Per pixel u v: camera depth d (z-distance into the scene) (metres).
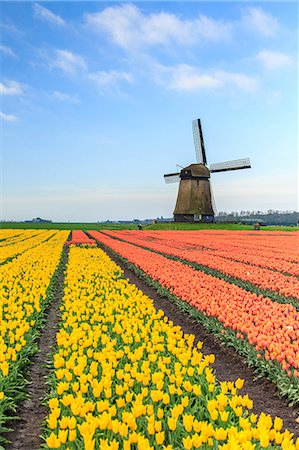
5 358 8.24
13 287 17.22
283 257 28.16
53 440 4.86
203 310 13.01
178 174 87.12
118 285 17.67
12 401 7.53
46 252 30.97
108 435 5.42
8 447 6.52
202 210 82.94
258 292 17.34
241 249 34.62
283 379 8.34
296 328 10.64
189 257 27.06
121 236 55.97
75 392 7.12
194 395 6.93
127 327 10.00
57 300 17.05
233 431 4.88
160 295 17.91
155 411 6.11
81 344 9.21
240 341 10.38
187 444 4.74
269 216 141.12
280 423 4.98
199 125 85.19
